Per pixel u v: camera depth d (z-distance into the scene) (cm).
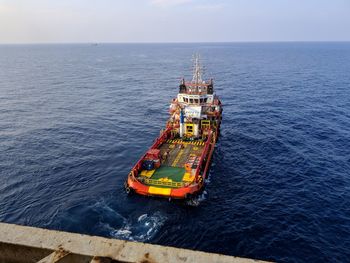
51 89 12162
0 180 4400
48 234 718
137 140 6200
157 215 3550
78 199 3878
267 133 6581
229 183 4356
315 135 6391
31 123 7250
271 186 4278
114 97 10706
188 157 4784
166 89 12506
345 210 3700
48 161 5081
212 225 3397
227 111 8538
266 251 3022
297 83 13350
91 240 699
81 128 6944
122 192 4041
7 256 708
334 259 2919
